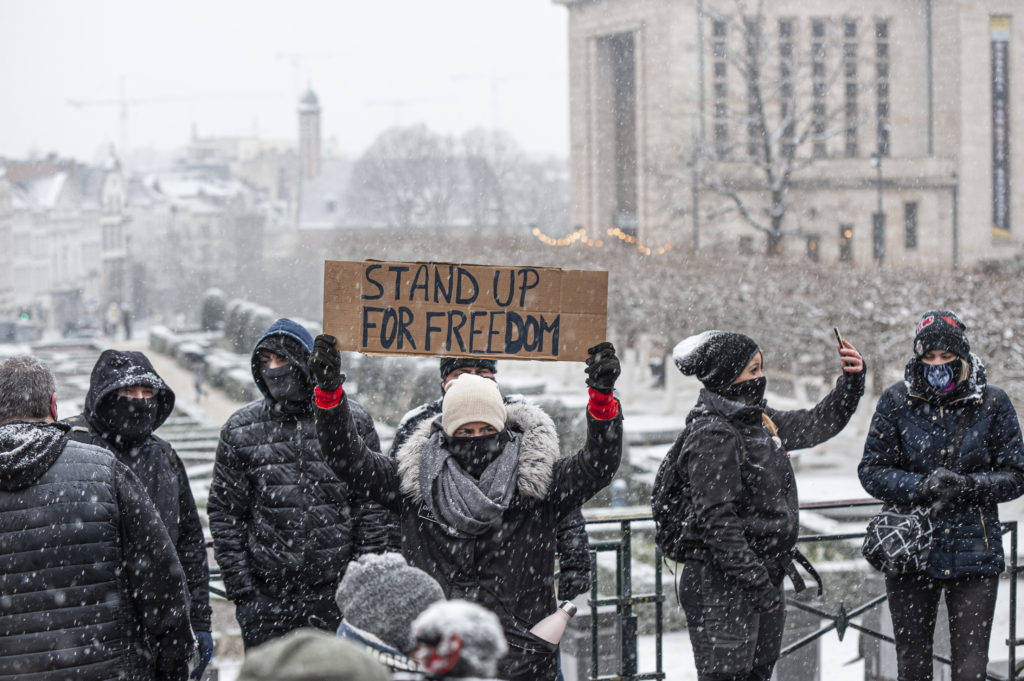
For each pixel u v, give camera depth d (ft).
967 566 16.75
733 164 168.55
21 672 12.84
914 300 69.97
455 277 14.58
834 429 17.12
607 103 200.95
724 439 15.17
